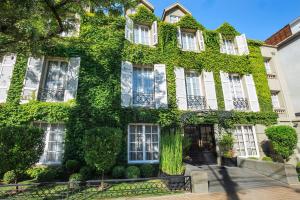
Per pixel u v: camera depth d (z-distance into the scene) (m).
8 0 5.55
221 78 12.85
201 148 11.52
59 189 6.68
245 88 13.20
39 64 10.30
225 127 11.55
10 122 9.05
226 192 6.30
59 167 8.80
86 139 7.05
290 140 9.95
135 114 10.44
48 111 9.45
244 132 12.20
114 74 10.98
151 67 12.11
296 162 11.53
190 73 12.84
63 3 6.52
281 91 14.02
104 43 11.37
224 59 13.37
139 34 12.88
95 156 6.70
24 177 8.47
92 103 10.11
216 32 14.02
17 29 6.20
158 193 6.19
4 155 5.98
